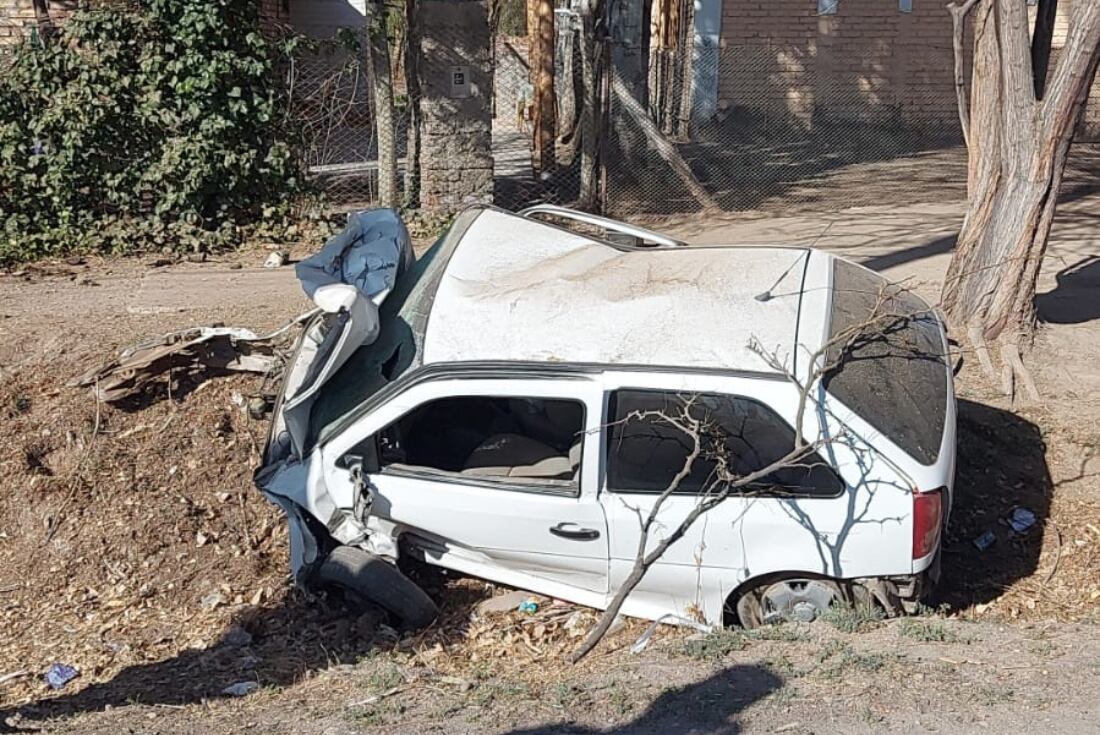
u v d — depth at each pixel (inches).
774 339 215.8
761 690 181.0
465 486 221.9
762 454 209.6
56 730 190.1
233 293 403.5
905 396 216.8
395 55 729.0
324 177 524.4
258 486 234.4
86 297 399.2
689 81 751.7
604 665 207.3
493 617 233.1
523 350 220.1
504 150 778.2
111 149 467.2
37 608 262.4
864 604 215.0
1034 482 279.0
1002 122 325.1
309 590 239.6
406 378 221.9
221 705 202.1
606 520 216.1
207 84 462.3
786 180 647.1
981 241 335.3
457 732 175.0
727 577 215.9
